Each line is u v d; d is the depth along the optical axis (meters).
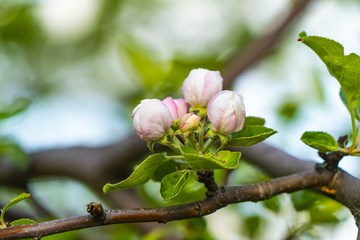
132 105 1.10
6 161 1.04
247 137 0.75
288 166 0.90
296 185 0.78
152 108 0.75
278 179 0.78
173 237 0.92
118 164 1.01
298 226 0.90
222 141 0.75
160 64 1.12
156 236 0.91
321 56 0.76
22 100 0.97
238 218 0.98
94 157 1.04
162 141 0.75
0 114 0.95
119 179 1.04
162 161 0.75
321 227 0.91
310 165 0.89
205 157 0.72
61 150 1.07
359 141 0.78
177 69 1.03
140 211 0.74
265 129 0.76
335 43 0.75
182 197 0.87
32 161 1.06
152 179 0.78
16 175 1.04
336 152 0.78
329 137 0.77
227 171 0.92
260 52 0.98
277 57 1.16
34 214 0.98
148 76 1.11
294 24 1.00
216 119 0.74
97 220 0.74
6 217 0.95
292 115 1.07
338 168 0.79
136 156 1.00
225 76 0.98
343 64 0.76
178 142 0.75
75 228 0.74
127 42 1.17
